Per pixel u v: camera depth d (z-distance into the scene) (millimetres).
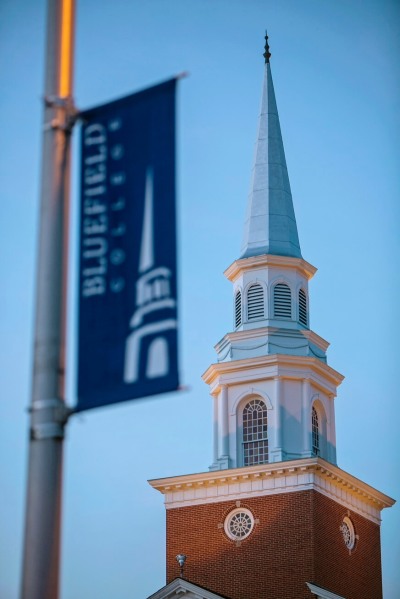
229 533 86188
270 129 97625
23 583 21734
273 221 93438
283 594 83062
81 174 24516
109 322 23594
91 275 23891
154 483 88625
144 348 23297
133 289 23625
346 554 87625
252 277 91312
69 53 24922
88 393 23328
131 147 24344
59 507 22281
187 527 87500
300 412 87625
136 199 24062
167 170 24062
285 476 85625
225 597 81750
